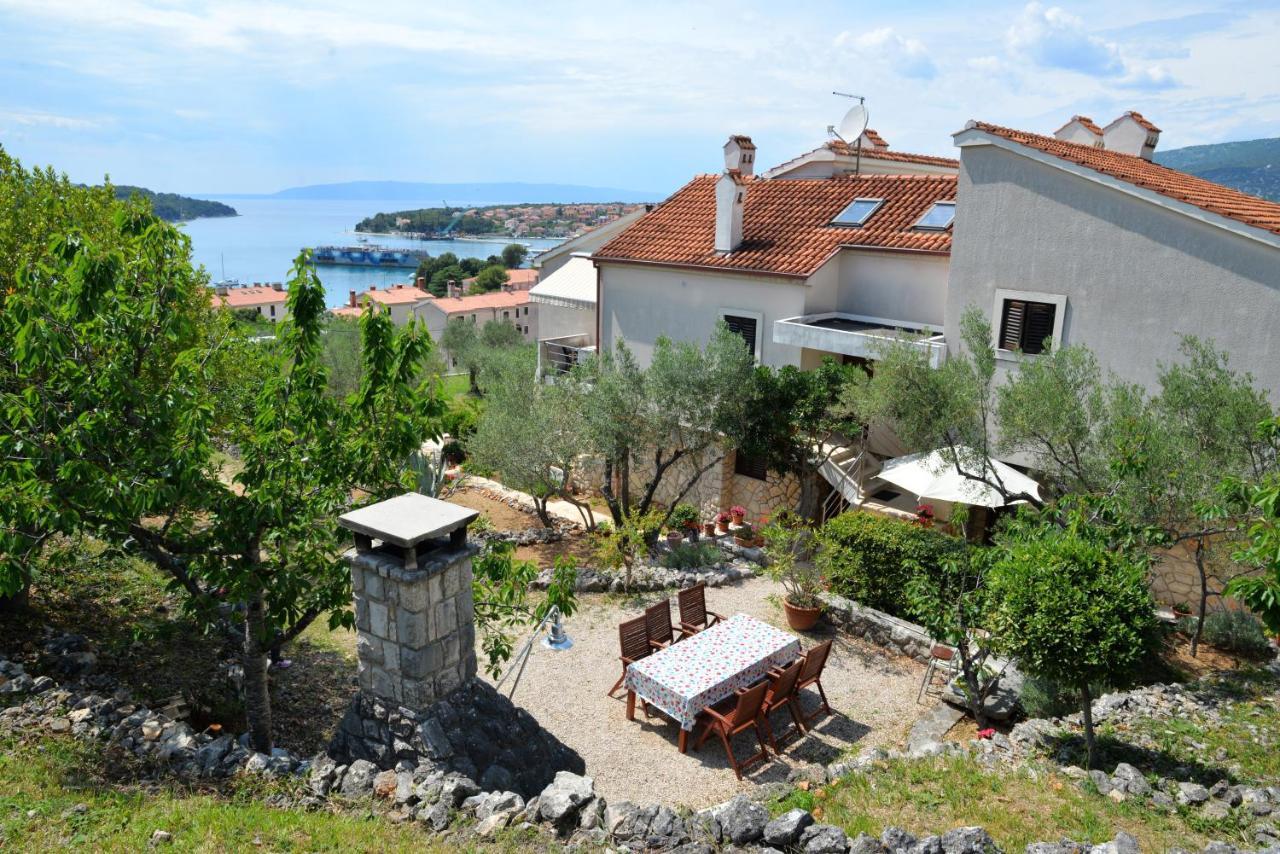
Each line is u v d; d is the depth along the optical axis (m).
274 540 8.25
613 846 6.25
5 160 13.97
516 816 6.43
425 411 8.95
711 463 18.17
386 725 7.05
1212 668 11.50
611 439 17.12
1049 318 14.73
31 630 10.59
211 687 10.54
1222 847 5.98
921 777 8.14
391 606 6.77
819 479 19.20
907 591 10.81
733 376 16.44
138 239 8.35
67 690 8.41
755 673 10.53
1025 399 11.70
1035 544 8.80
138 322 7.79
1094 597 7.98
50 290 7.48
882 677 12.12
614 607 14.58
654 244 21.67
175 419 7.79
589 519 19.81
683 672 10.30
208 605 8.22
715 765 9.91
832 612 13.76
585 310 25.17
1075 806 7.38
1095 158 16.67
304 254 8.34
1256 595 7.29
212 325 14.61
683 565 16.17
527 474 18.39
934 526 16.86
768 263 18.72
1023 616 8.16
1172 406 10.88
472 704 7.19
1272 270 12.28
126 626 11.73
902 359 13.50
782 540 14.27
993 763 8.52
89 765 7.07
